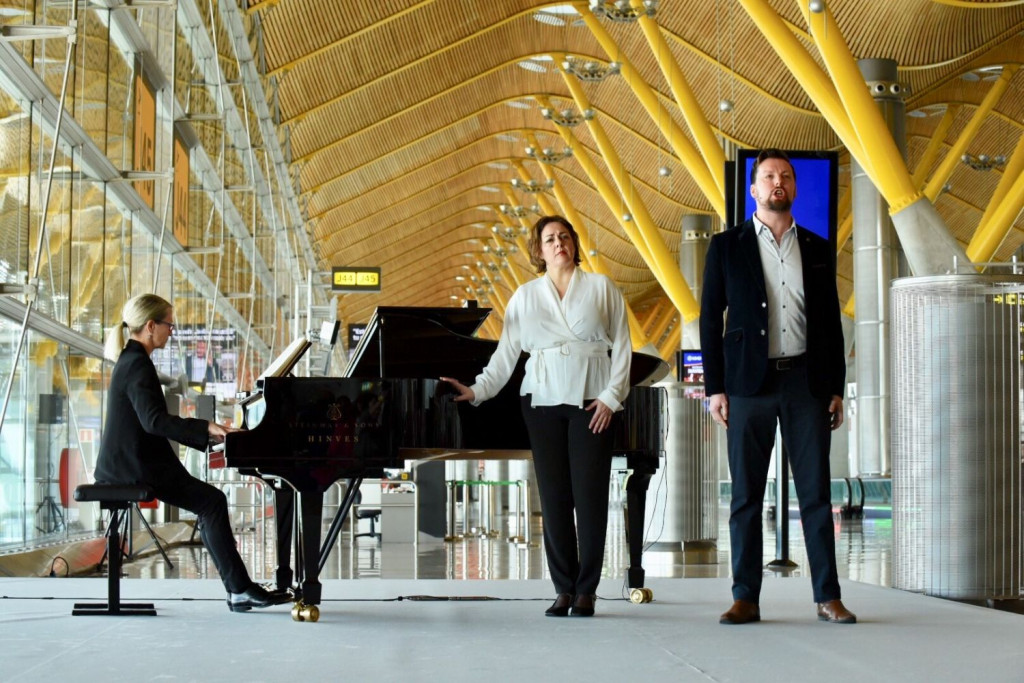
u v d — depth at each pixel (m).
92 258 13.78
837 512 25.69
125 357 5.77
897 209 18.88
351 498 6.41
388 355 6.52
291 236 39.97
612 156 35.09
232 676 3.67
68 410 12.84
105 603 5.85
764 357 5.02
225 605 6.16
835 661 3.92
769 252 5.12
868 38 24.89
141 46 15.28
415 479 15.30
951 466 6.65
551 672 3.71
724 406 5.19
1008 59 30.27
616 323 5.49
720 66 29.16
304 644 4.48
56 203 12.20
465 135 44.59
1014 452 6.66
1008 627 4.89
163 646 4.44
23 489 11.20
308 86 30.91
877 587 6.86
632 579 6.18
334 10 26.66
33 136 11.36
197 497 5.82
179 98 18.50
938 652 4.13
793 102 29.02
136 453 5.72
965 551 6.60
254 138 27.47
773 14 20.77
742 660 3.95
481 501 16.88
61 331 12.23
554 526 5.47
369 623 5.22
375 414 5.48
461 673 3.69
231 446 5.35
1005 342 6.70
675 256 47.84
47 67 11.41
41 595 6.83
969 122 35.00
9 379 10.61
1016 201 25.94
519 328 5.59
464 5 29.98
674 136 29.30
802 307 5.06
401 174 45.66
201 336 21.98
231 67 23.27
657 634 4.70
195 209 20.86
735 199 9.60
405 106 35.62
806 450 5.07
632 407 6.01
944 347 6.70
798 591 6.63
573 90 35.44
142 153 15.78
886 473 25.05
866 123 18.86
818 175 9.33
